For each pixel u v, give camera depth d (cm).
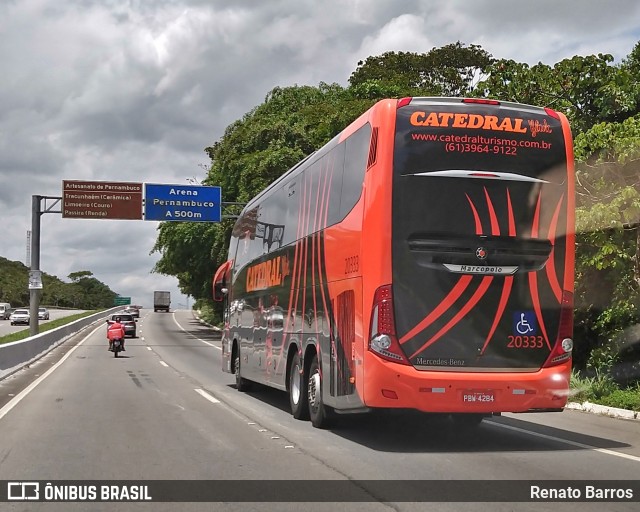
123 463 885
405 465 863
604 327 1568
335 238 1084
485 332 950
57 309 13175
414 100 970
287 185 1406
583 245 1562
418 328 936
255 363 1623
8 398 1650
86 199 3881
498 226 959
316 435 1102
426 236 945
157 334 5472
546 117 995
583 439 1062
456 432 1141
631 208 1439
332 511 658
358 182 1004
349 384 1002
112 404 1524
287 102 5038
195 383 2036
